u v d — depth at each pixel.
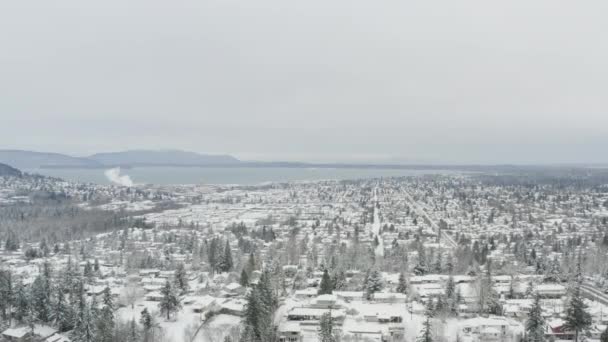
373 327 132.25
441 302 141.88
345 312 142.50
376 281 166.75
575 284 159.75
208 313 148.50
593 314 136.50
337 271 188.12
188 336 129.75
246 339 117.62
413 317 140.38
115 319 136.88
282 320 138.38
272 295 142.88
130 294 159.50
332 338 117.94
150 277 194.38
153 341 126.12
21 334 131.75
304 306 148.62
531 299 154.00
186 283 177.50
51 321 141.00
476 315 143.25
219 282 187.75
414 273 196.50
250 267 194.38
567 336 125.38
